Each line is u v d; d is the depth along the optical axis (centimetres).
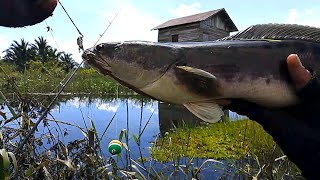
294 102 35
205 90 34
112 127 139
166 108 213
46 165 58
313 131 33
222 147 111
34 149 64
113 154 58
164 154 97
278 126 33
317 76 37
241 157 88
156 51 34
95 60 34
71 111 190
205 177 83
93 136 62
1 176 42
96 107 213
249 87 35
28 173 54
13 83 81
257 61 35
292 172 68
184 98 34
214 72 34
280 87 35
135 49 34
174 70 34
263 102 35
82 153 64
